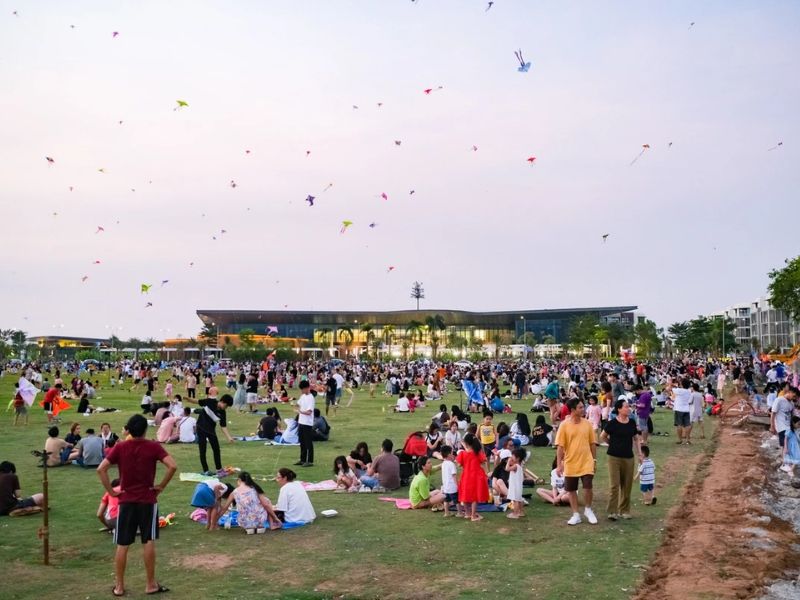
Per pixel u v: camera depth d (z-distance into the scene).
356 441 20.62
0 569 8.25
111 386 47.44
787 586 7.68
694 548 9.04
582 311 179.25
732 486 13.40
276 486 13.64
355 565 8.53
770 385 27.64
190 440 19.91
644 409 20.00
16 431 22.55
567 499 11.94
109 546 9.27
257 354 96.88
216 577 8.04
